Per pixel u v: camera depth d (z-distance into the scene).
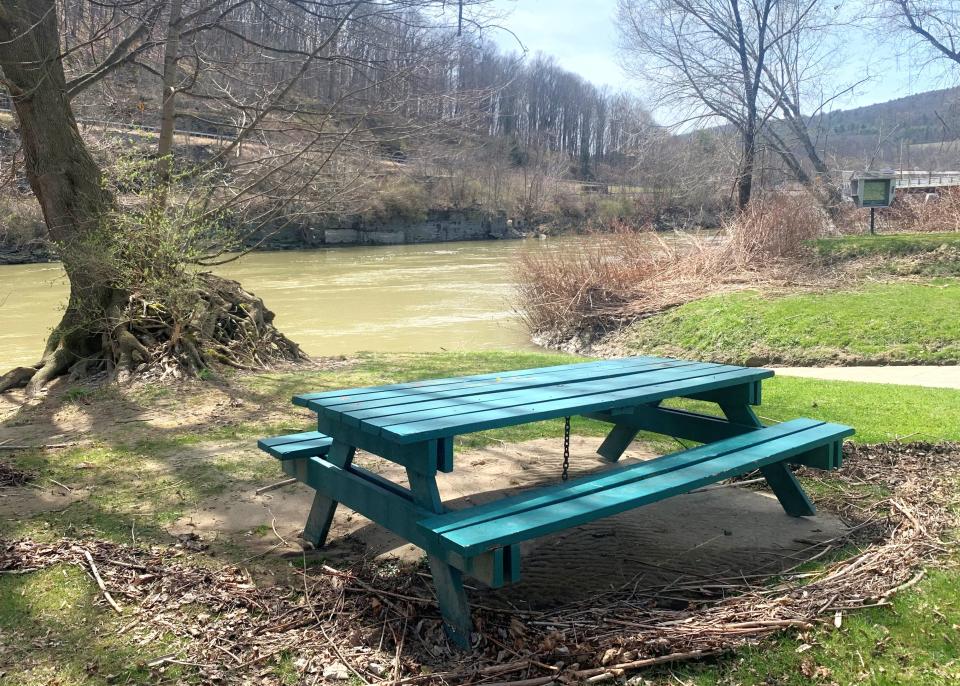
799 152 29.59
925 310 12.95
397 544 3.94
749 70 25.42
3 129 10.85
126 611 3.19
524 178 60.56
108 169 8.71
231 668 2.80
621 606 3.29
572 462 5.45
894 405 7.22
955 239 17.22
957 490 4.76
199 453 5.59
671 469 3.63
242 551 3.83
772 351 12.62
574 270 16.83
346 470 3.69
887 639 3.04
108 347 8.38
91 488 4.80
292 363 9.74
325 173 10.98
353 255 38.88
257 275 27.73
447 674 2.76
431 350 13.65
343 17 9.55
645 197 36.50
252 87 10.79
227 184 10.19
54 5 8.05
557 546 4.00
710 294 15.84
